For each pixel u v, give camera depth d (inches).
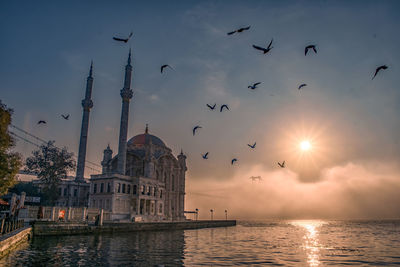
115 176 3378.4
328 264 1120.8
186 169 5295.3
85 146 4116.6
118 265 1009.5
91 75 4303.6
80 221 2208.4
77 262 1050.7
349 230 4362.7
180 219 4734.3
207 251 1423.5
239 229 4367.6
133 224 2655.0
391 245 1882.4
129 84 3959.2
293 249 1584.6
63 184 4094.5
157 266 998.4
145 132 4933.6
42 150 3484.3
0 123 1294.3
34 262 1032.8
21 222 1803.6
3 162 1352.1
